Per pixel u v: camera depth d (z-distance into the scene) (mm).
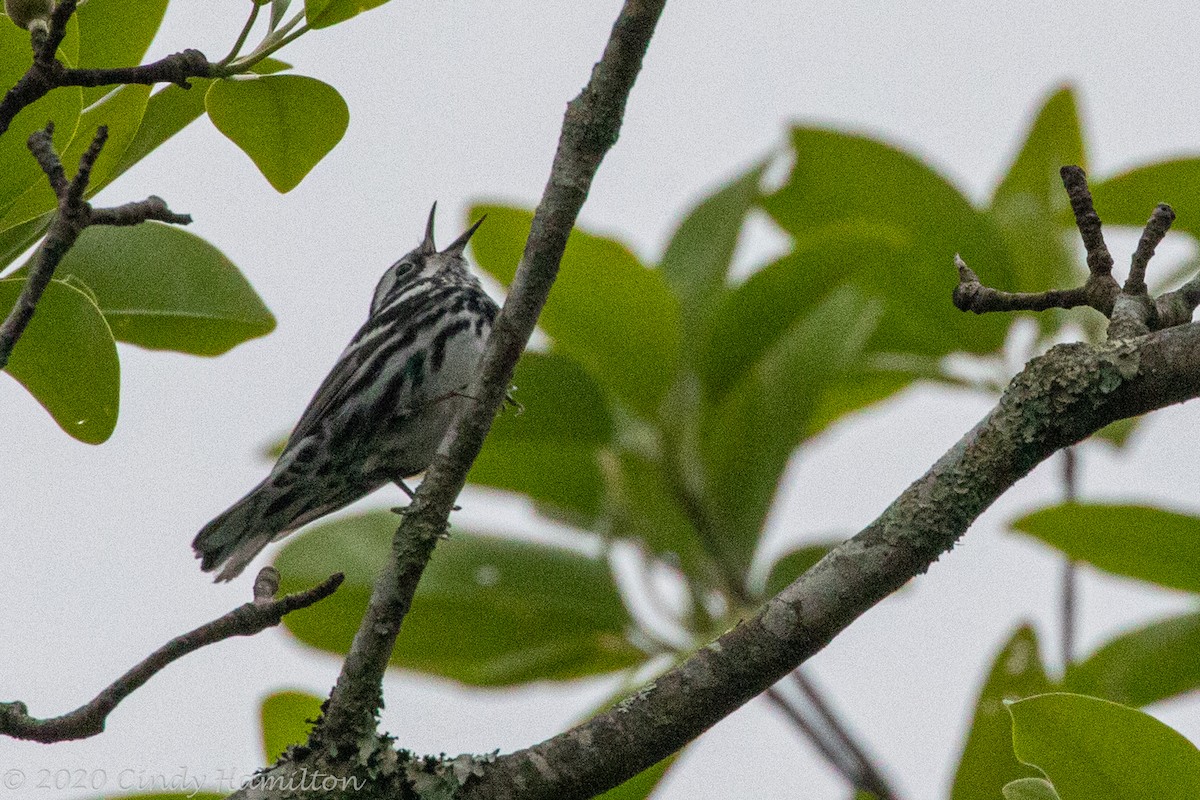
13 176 6773
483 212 10523
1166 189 10539
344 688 6859
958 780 7742
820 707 10203
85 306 7238
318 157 7305
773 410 10914
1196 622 9047
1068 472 11078
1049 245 11352
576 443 10750
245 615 6605
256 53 6570
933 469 6781
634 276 10031
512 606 10570
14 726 6445
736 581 10641
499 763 6781
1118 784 6078
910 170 11102
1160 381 6492
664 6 6543
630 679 9219
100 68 7266
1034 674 8773
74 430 7613
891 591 6688
